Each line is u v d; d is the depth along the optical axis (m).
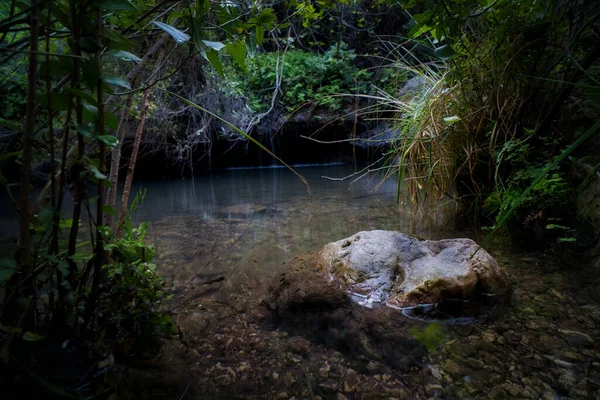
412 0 1.76
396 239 1.98
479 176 2.88
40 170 3.25
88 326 1.08
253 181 5.64
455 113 2.78
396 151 3.24
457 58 2.62
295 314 1.52
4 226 2.90
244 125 6.50
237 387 1.08
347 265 1.83
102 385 0.96
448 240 1.95
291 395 1.05
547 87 2.44
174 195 4.54
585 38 2.31
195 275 1.93
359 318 1.48
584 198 2.15
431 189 3.03
